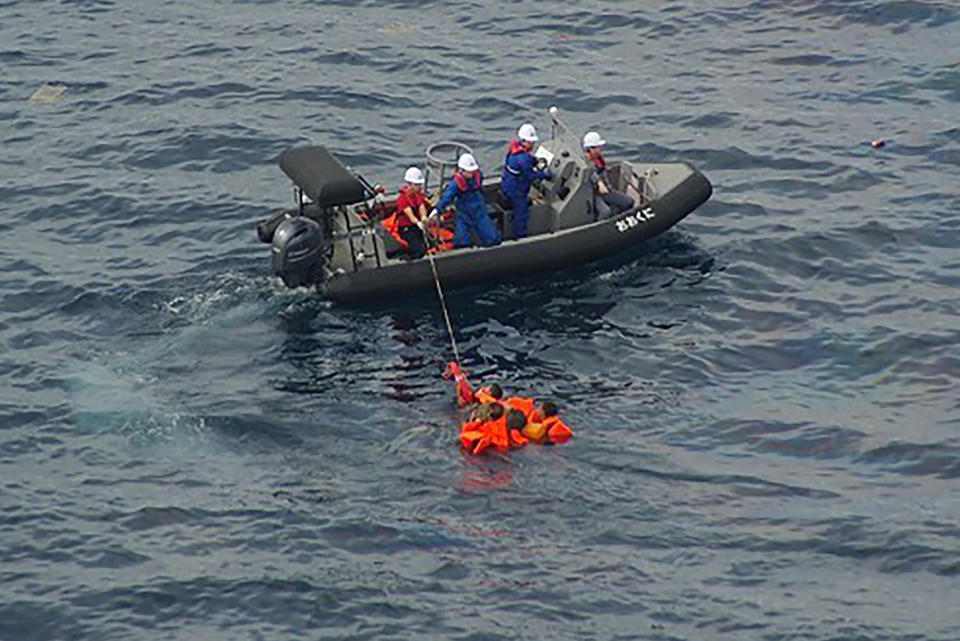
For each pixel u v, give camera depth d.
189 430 102.75
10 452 100.50
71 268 123.25
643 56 159.88
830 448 100.94
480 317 116.19
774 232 127.88
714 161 140.75
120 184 136.50
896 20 162.62
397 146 143.62
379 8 170.75
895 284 120.44
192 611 86.88
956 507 94.56
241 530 93.00
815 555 90.69
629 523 93.19
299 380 108.56
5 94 152.38
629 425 103.19
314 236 114.94
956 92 150.00
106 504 95.50
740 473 98.19
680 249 125.44
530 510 94.31
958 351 111.25
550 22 167.12
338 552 91.06
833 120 146.38
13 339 113.69
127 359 111.19
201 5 171.75
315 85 154.12
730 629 84.88
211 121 147.12
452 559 90.19
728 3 168.75
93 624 86.06
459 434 101.44
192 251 126.06
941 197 132.75
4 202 133.50
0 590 88.38
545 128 147.00
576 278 121.12
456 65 158.25
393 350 112.19
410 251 119.56
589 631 84.81
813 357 111.56
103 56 160.12
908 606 86.50
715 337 114.06
